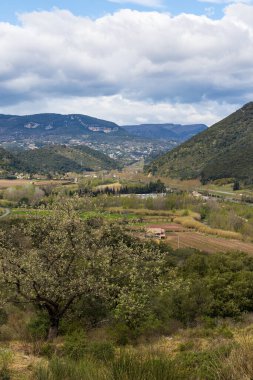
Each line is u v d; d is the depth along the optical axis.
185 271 36.19
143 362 6.12
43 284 15.34
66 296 16.08
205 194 157.12
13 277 15.09
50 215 16.86
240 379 5.87
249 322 22.73
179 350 13.54
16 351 12.40
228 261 37.81
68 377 7.10
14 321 18.67
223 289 26.08
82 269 16.50
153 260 18.27
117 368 6.07
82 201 17.83
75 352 11.05
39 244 16.75
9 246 16.19
